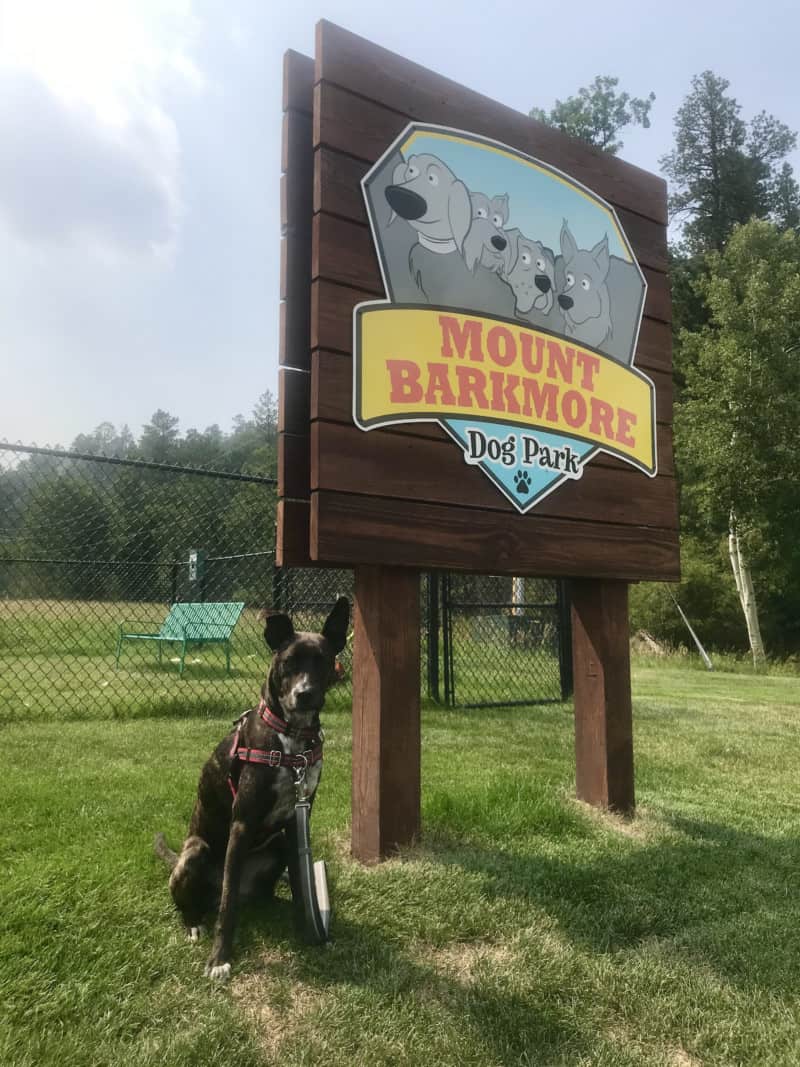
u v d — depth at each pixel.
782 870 3.60
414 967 2.50
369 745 3.40
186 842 2.75
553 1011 2.32
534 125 4.24
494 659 10.62
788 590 28.41
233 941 2.49
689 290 37.94
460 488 3.68
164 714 6.89
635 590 28.08
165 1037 2.05
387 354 3.48
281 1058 2.02
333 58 3.46
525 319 4.05
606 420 4.42
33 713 6.77
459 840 3.62
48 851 3.20
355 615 3.58
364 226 3.48
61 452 6.05
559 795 4.42
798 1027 2.31
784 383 24.91
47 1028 2.07
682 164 44.06
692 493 27.23
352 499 3.30
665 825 4.15
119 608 12.29
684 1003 2.42
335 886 3.01
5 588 11.26
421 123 3.74
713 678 15.27
